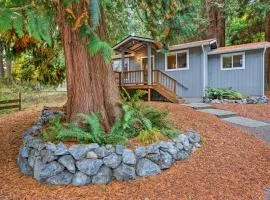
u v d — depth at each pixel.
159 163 5.11
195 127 7.59
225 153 6.01
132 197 4.21
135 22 16.25
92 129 5.21
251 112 12.27
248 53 15.25
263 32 22.05
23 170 5.15
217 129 7.76
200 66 15.52
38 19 2.78
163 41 6.92
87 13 3.20
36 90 19.58
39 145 5.06
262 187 4.61
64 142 5.10
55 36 7.14
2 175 5.05
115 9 7.89
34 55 12.35
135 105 6.97
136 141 5.37
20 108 12.25
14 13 2.62
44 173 4.66
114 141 5.12
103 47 3.13
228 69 16.14
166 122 6.61
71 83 5.87
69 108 5.93
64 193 4.34
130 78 16.52
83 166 4.64
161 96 15.12
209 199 4.16
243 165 5.45
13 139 6.92
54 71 13.92
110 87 6.04
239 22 22.50
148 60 14.63
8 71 19.86
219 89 15.41
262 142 7.27
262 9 17.39
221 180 4.79
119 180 4.71
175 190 4.42
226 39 23.97
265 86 19.42
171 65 16.84
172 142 5.61
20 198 4.21
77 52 5.69
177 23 6.46
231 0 17.94
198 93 15.66
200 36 20.09
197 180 4.76
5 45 9.71
